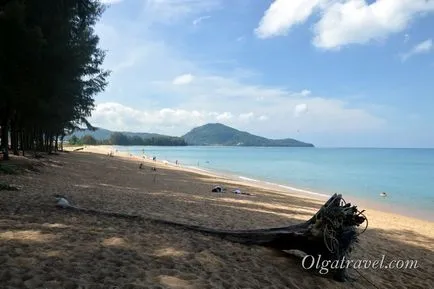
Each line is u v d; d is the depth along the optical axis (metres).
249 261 6.85
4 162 19.27
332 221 6.68
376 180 45.38
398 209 25.11
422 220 19.73
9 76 14.84
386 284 7.18
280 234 7.38
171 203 13.82
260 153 153.88
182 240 7.58
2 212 8.30
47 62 15.16
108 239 6.95
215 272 5.98
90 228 7.66
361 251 9.49
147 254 6.35
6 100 16.80
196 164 66.38
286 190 31.14
